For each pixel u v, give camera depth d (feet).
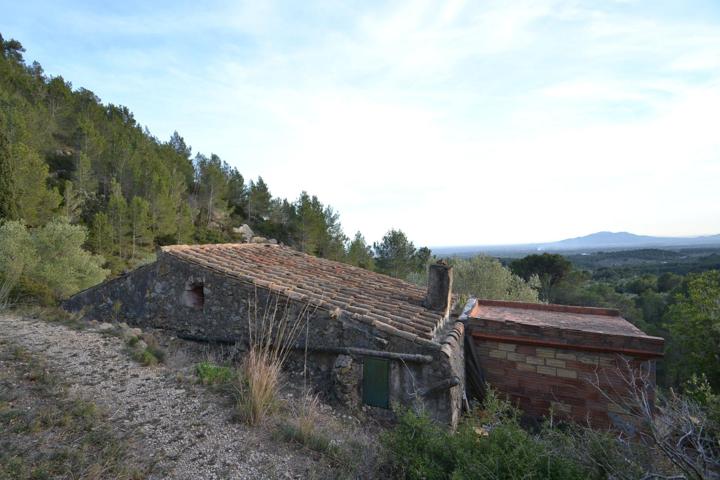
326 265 34.19
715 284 42.98
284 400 15.76
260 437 11.85
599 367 20.76
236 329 21.34
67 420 10.74
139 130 141.38
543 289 98.89
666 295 99.35
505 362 22.68
